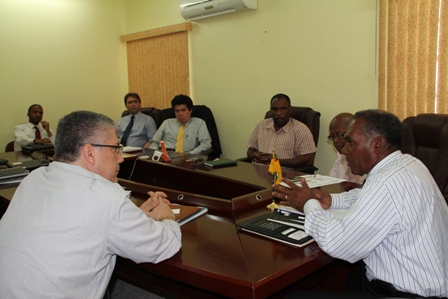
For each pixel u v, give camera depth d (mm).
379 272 1188
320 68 3377
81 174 1068
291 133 3152
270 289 989
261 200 1633
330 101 3352
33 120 4246
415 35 2770
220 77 4227
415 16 2752
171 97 4754
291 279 1043
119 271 1518
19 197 1067
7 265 933
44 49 4535
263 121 3398
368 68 3080
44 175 1103
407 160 1224
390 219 1105
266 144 3295
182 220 1413
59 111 4723
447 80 2639
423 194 1129
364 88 3127
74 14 4766
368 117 1258
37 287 917
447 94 2650
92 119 1127
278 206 1535
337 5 3195
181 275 1071
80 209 979
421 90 2779
